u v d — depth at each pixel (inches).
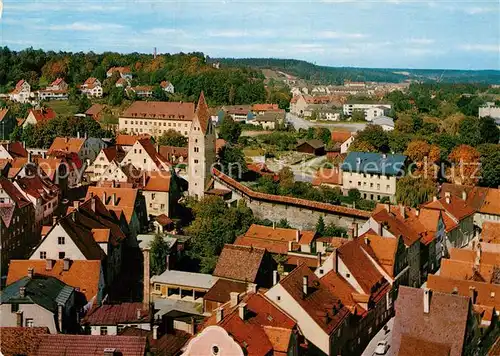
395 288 4313.5
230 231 5693.9
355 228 4977.9
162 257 5103.3
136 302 4133.9
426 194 7066.9
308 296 3457.2
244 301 3221.0
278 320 3206.2
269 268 4648.1
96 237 4736.7
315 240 5398.6
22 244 5482.3
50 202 6205.7
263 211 6934.1
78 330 3636.8
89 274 4020.7
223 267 4503.0
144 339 2728.8
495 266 4173.2
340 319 3494.1
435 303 3240.7
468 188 6894.7
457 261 4254.4
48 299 3604.8
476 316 3368.6
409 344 3191.4
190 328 3599.9
